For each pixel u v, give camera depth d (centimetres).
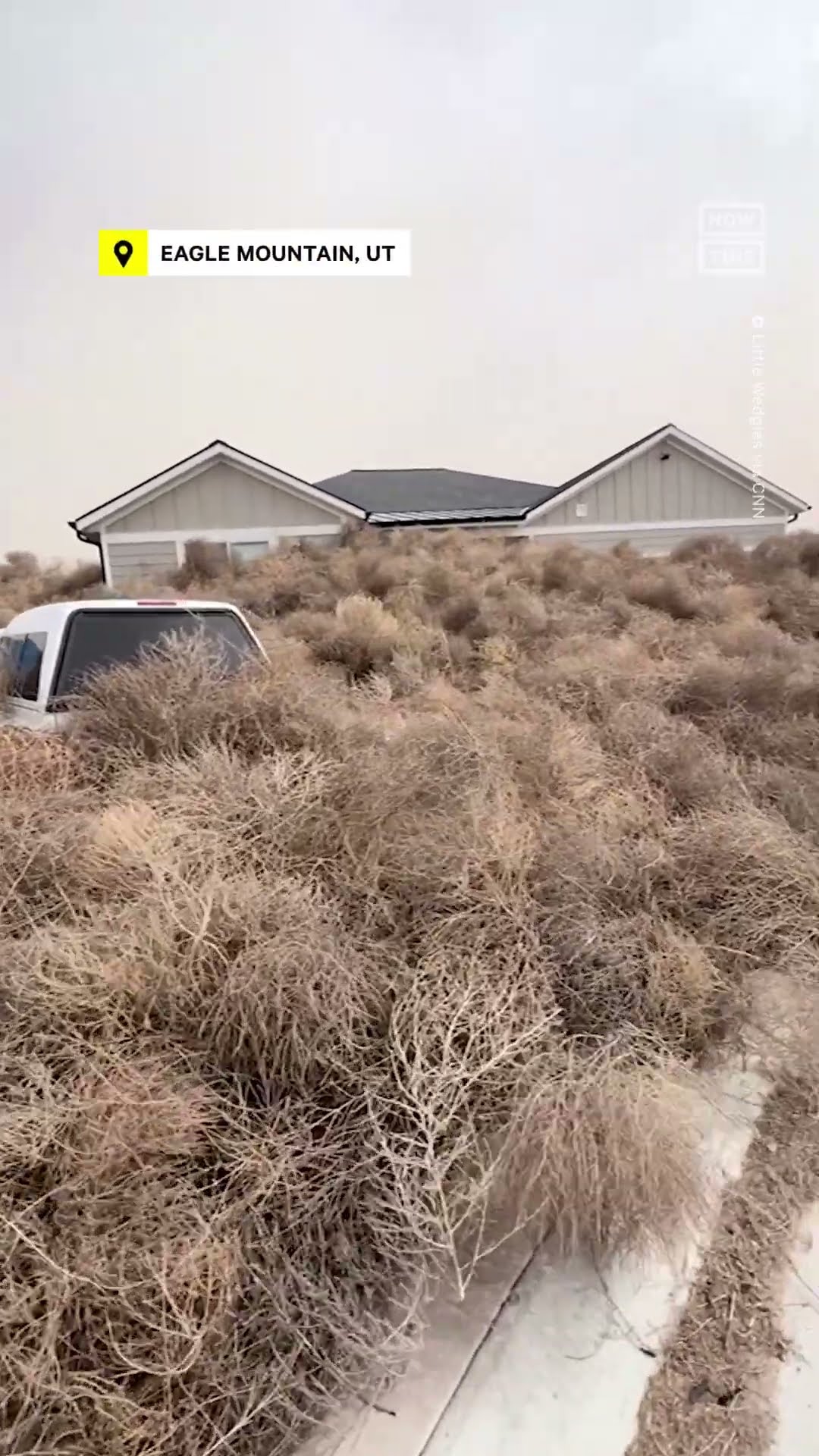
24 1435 136
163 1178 175
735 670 662
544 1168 185
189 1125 182
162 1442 138
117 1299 149
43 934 230
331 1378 159
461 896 270
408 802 326
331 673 762
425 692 646
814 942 309
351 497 2392
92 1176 167
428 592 1236
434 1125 190
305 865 288
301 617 1016
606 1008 248
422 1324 164
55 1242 159
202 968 225
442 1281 185
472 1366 172
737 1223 212
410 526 2047
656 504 2145
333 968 218
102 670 430
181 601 496
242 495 1969
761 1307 190
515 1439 159
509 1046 208
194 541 1830
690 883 326
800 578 1432
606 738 490
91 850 280
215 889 244
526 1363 173
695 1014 265
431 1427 159
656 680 645
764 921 312
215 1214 166
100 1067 195
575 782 409
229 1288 155
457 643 892
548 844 327
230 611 513
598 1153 185
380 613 936
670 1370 175
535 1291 189
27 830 290
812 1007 270
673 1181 191
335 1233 174
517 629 959
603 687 616
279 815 308
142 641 472
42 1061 198
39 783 346
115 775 360
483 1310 184
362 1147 188
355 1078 201
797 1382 174
